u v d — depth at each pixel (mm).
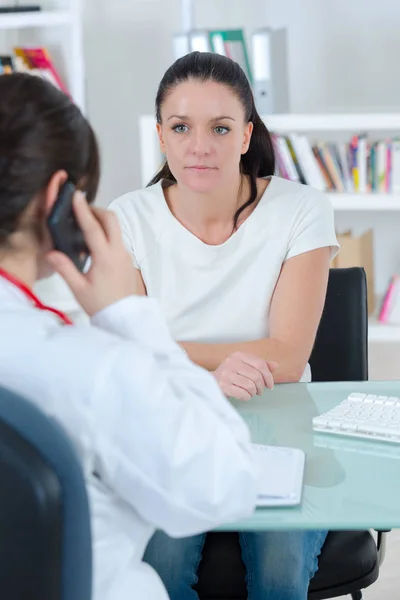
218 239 2312
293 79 4480
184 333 2309
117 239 1120
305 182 4035
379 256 4578
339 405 1765
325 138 4492
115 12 4422
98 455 1011
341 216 4559
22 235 1049
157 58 4465
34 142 1011
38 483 878
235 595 1784
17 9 3861
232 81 2193
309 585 1795
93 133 1102
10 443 888
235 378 1849
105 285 1107
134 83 4480
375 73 4453
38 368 1001
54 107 1037
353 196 3943
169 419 994
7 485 892
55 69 4004
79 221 1084
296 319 2219
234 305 2303
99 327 1113
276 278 2305
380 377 4586
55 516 888
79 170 1067
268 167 2393
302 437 1643
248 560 1760
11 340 1018
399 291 4059
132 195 2412
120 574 1080
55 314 1111
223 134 2195
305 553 1747
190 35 3967
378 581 2838
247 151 2363
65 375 992
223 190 2232
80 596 938
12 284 1058
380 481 1435
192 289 2305
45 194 1046
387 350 4566
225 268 2293
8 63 3846
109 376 992
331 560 1806
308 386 1979
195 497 1021
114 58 4457
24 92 1025
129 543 1098
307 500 1361
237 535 1842
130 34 4441
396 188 4035
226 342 2311
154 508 1035
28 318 1034
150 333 1105
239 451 1040
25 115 1011
